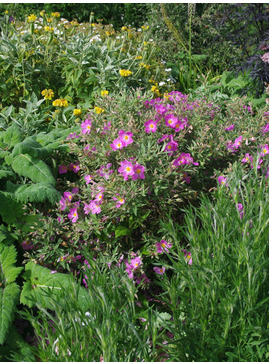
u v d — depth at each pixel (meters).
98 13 9.25
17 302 2.45
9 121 4.26
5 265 2.64
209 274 2.07
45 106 4.69
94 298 2.03
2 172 2.97
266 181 2.71
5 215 2.93
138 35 6.87
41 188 2.90
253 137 3.31
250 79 6.00
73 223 2.93
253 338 1.98
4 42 4.74
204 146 3.12
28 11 8.97
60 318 1.86
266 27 6.35
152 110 3.31
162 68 6.00
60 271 2.94
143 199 2.92
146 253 2.81
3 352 2.32
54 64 4.95
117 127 3.15
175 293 2.04
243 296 1.92
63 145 3.30
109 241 2.93
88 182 3.12
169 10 8.15
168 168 2.86
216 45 7.69
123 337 1.95
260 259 2.05
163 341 2.38
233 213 2.29
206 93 4.17
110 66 4.64
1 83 4.64
